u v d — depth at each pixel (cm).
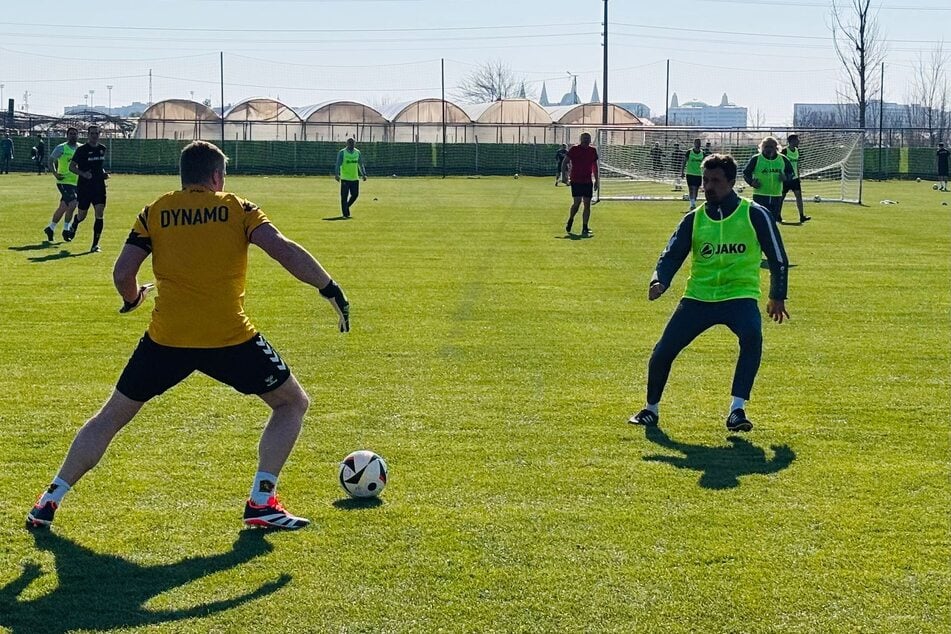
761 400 820
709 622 443
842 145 3609
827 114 8681
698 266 743
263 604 458
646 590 473
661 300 1310
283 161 5841
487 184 4672
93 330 1078
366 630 435
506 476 630
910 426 745
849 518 562
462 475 631
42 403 789
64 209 1894
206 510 570
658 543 526
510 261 1694
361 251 1822
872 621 444
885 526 550
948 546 524
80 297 1281
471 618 446
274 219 2494
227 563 500
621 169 4075
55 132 6184
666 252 746
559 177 4525
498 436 714
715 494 599
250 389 543
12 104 6278
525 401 811
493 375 898
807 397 830
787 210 3012
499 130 6488
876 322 1170
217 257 522
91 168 1728
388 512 568
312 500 586
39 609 452
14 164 5444
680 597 466
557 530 543
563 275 1532
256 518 541
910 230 2312
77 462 543
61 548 516
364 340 1045
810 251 1883
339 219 2509
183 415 753
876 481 623
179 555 509
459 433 721
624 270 1592
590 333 1091
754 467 650
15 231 2072
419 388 849
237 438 700
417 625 439
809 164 3644
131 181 4612
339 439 704
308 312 1198
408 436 712
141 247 529
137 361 537
